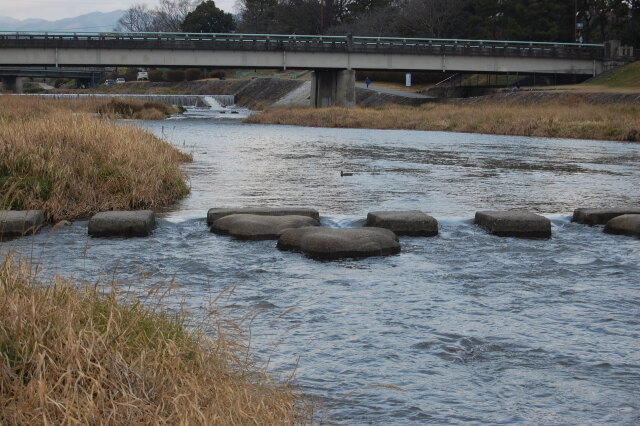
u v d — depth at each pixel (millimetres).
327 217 12344
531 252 10133
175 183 14930
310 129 47969
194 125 51156
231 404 4148
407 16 105750
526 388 5332
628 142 35469
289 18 130750
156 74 140000
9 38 65625
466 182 18094
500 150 29531
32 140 13875
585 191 16562
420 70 75812
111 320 4609
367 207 13781
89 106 56594
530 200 15000
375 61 74312
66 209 12344
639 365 5816
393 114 55562
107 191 13164
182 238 10828
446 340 6312
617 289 8172
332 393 5148
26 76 143375
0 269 5285
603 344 6293
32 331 4230
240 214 11547
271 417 4242
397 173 20078
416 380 5434
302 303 7371
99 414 3789
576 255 9961
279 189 16359
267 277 8461
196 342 5164
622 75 77812
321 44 72562
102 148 14164
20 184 12359
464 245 10555
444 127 47656
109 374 4141
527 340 6359
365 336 6367
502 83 90625
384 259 9531
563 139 37938
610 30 99562
